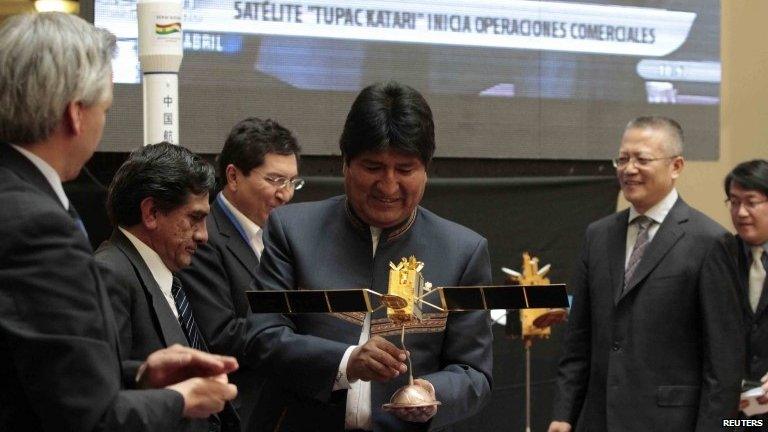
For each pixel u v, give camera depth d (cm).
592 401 391
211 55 470
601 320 390
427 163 243
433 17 507
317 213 257
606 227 401
